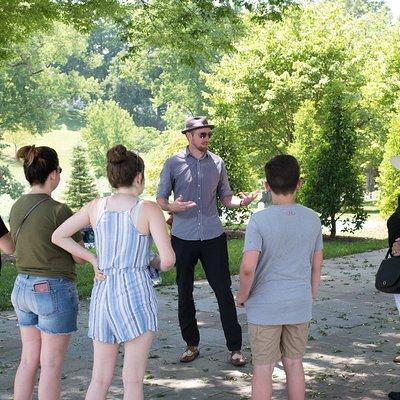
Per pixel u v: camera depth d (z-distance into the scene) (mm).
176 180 6148
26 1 12414
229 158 19594
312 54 30859
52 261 4211
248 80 30953
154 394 5320
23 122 51781
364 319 7984
